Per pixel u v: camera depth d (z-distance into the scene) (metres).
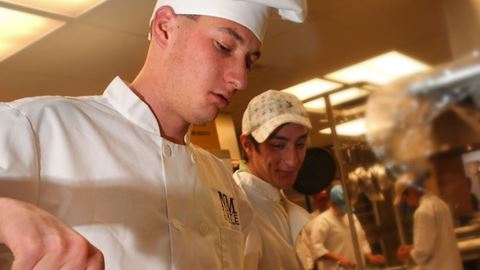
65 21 2.50
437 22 2.93
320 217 2.53
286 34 2.98
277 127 1.33
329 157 1.57
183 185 0.83
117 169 0.74
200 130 2.71
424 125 0.37
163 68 0.79
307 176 1.60
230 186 1.06
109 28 2.61
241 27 0.75
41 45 2.72
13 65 2.96
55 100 0.76
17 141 0.64
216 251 0.87
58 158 0.69
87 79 3.31
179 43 0.76
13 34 2.58
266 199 1.38
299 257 1.46
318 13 2.76
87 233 0.69
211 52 0.75
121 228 0.72
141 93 0.84
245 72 0.77
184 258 0.78
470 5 0.46
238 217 1.00
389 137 0.38
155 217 0.76
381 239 1.33
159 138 0.83
